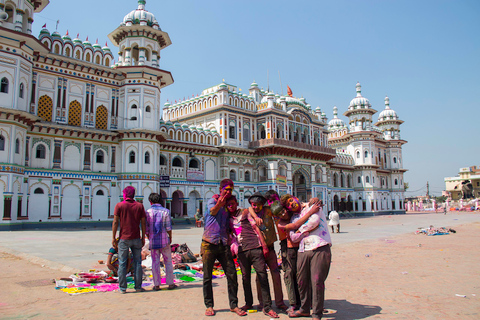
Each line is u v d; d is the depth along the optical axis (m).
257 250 4.99
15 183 18.28
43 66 20.83
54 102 21.06
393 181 48.97
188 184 27.73
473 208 52.78
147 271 7.68
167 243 6.29
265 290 4.88
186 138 27.86
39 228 19.83
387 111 51.25
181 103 34.09
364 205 44.28
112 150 23.19
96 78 22.81
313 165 35.66
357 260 9.29
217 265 7.98
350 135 45.66
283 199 5.24
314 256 4.61
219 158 30.09
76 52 22.20
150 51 24.36
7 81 18.03
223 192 5.10
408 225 23.16
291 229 4.90
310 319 4.65
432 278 6.98
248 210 5.23
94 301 5.37
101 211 22.39
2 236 14.66
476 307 5.02
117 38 24.66
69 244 12.02
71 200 21.38
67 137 21.53
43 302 5.27
